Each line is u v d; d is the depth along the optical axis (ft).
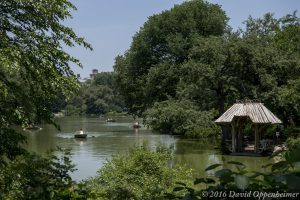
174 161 91.76
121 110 489.26
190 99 153.07
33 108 40.75
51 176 19.70
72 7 42.39
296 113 127.13
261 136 119.85
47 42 41.37
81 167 82.17
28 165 19.52
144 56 194.70
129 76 197.98
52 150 25.30
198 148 121.60
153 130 195.11
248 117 105.91
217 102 139.95
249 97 128.16
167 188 41.47
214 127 155.53
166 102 156.46
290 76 131.23
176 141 142.82
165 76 176.55
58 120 331.36
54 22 41.52
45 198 16.89
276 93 123.34
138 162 45.50
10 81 41.06
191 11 191.42
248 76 131.75
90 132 185.57
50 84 39.99
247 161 92.99
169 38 183.93
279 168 9.07
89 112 476.13
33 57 38.55
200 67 129.59
